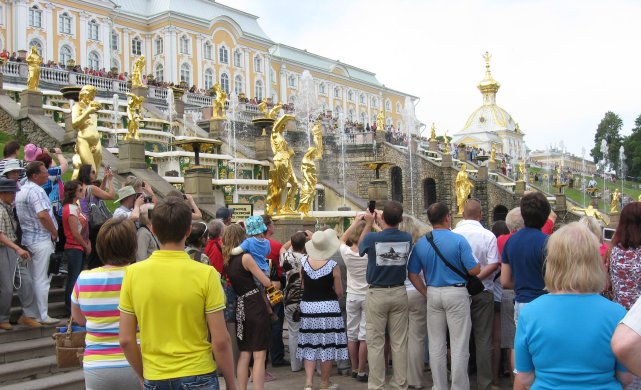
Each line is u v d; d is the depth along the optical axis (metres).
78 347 7.24
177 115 33.91
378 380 8.30
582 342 3.98
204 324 4.85
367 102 96.19
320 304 8.72
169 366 4.68
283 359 10.88
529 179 65.50
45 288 9.04
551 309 4.12
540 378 4.11
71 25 59.62
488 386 8.30
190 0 70.50
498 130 91.25
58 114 25.23
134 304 4.78
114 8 63.62
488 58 95.00
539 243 7.04
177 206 4.89
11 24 55.47
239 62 73.56
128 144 18.84
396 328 8.33
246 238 8.40
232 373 4.88
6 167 9.33
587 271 4.09
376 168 21.14
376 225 9.62
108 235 5.50
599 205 62.25
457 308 7.79
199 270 4.82
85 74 34.53
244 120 36.56
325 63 90.19
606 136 108.88
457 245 7.82
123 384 5.32
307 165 16.23
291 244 10.80
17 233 8.70
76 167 15.27
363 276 9.46
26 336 8.81
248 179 25.30
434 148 52.09
